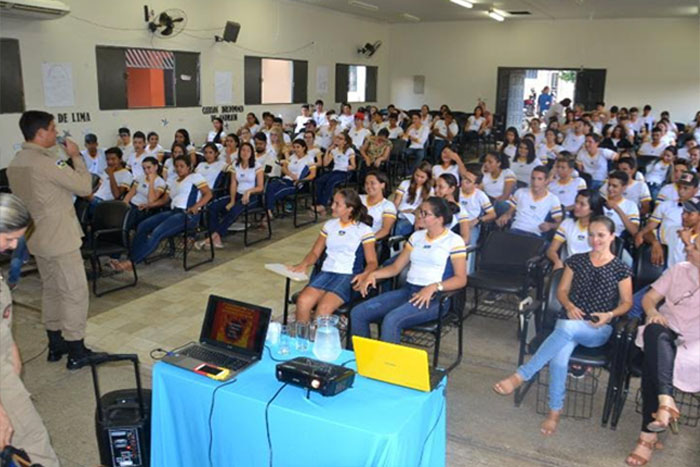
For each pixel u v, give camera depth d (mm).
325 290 3447
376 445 1772
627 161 5402
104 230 4656
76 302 3338
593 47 13680
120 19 8320
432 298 3246
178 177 5617
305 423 1890
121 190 5875
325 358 2303
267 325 2311
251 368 2232
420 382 2055
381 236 4109
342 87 13945
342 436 1829
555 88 15836
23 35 7086
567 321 2895
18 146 7164
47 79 7422
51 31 7402
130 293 4703
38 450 2143
